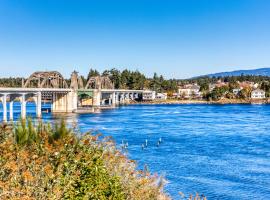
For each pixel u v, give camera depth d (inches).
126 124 4424.2
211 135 3420.3
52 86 7559.1
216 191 1531.7
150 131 3705.7
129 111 7224.4
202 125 4357.8
